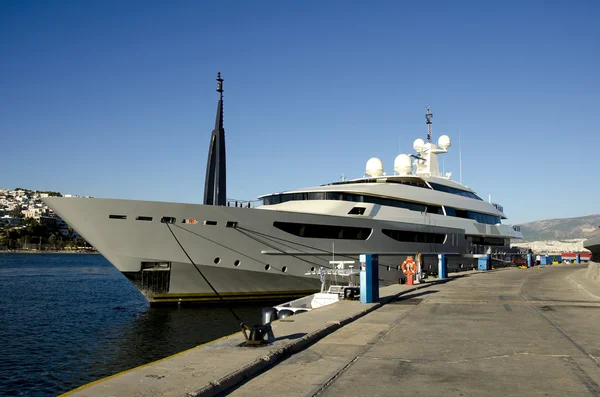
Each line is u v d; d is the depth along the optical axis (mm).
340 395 6215
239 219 22656
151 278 22141
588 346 9250
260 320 21234
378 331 11172
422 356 8508
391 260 28672
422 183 34781
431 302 17188
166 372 6844
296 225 24328
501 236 41500
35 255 149000
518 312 14305
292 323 11602
